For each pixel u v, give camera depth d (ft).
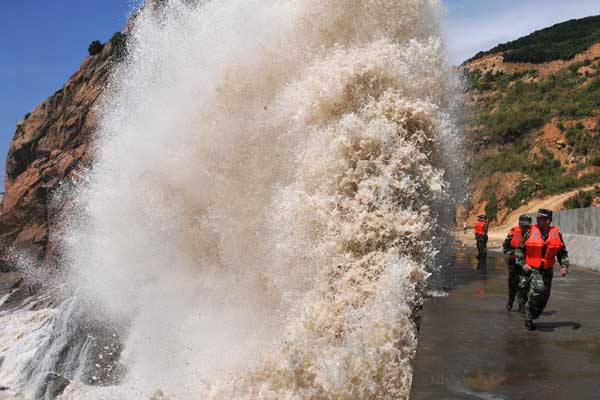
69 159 151.94
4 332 43.91
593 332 22.63
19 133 189.98
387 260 16.99
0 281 111.96
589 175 153.17
